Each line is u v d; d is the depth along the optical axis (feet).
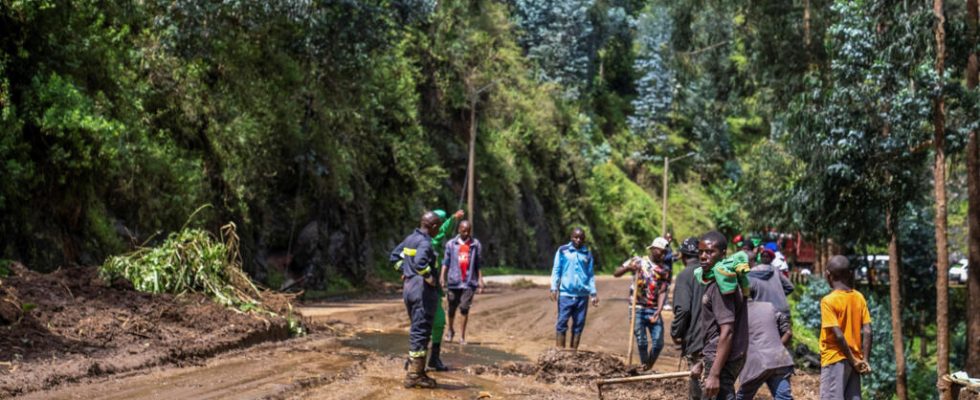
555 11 236.84
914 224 106.63
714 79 109.29
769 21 94.12
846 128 62.08
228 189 75.05
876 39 61.41
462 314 43.47
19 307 31.63
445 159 149.59
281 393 26.50
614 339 51.75
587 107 241.35
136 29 71.77
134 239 45.44
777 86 96.22
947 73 62.44
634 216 216.33
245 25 78.38
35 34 54.19
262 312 42.34
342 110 98.07
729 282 19.56
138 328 34.96
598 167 218.59
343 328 48.14
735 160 246.68
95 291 37.60
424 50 150.92
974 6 63.21
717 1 102.73
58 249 52.47
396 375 31.71
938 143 60.80
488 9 197.16
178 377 28.55
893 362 72.18
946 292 59.98
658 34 254.88
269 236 84.17
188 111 72.38
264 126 82.53
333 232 96.99
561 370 33.32
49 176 52.54
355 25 89.40
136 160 61.46
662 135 250.57
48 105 52.42
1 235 48.65
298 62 91.20
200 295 41.45
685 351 22.27
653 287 35.06
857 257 93.50
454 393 28.66
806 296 82.33
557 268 38.32
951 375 31.76
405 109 125.80
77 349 30.63
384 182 121.80
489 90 170.71
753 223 100.12
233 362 32.65
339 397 26.63
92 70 60.44
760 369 21.34
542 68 231.71
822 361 24.63
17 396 23.99
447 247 43.91
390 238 121.60
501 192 163.94
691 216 233.76
